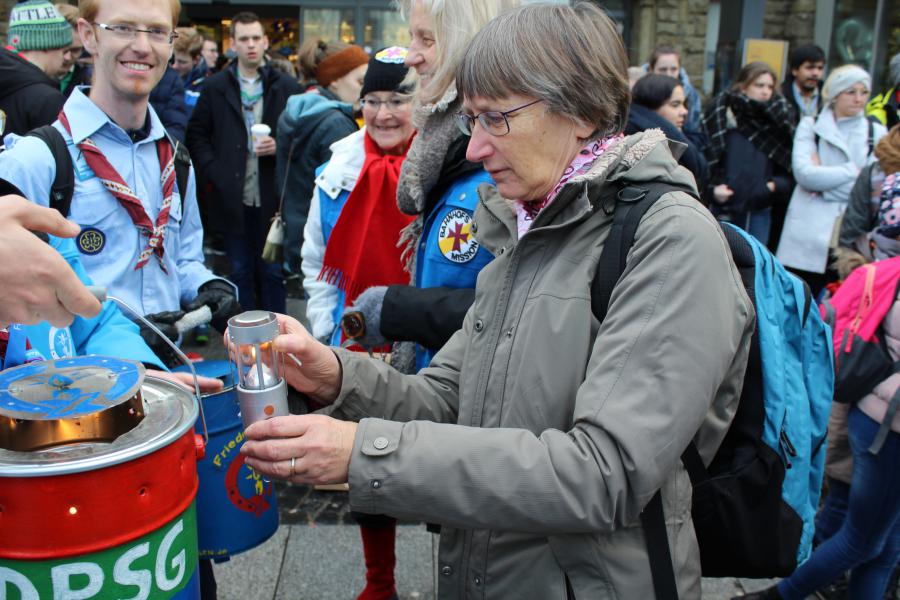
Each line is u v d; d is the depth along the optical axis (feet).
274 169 17.24
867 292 7.97
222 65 33.83
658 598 4.26
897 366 7.84
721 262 4.05
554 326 4.31
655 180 4.38
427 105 6.73
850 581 8.73
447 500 3.90
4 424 3.49
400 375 5.17
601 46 4.26
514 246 4.76
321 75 16.67
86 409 3.55
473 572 4.70
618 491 3.82
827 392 5.57
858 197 12.57
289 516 11.02
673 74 21.02
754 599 9.10
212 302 7.68
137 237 7.33
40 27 13.75
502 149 4.34
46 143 6.68
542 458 3.89
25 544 3.42
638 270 4.07
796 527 4.95
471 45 4.36
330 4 36.94
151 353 5.53
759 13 34.53
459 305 6.54
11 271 3.30
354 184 9.25
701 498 4.58
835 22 36.65
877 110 19.65
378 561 8.53
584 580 4.32
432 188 7.01
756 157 17.98
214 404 4.80
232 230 17.53
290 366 4.83
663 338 3.86
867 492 8.14
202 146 17.56
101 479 3.44
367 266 8.89
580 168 4.46
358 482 3.92
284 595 9.25
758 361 4.85
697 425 3.92
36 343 4.92
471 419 4.63
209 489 4.89
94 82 7.25
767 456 4.76
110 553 3.53
